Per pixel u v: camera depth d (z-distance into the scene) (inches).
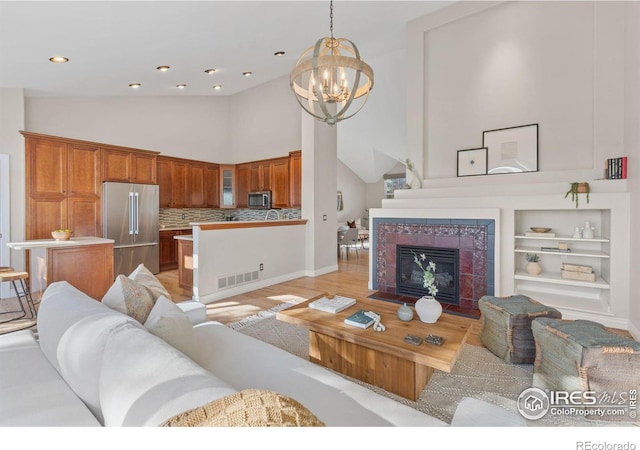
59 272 138.3
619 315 117.0
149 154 221.0
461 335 77.3
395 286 165.5
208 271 157.3
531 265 138.4
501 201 138.2
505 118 147.9
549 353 78.6
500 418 35.9
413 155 172.7
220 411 27.7
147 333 44.1
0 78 154.6
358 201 500.7
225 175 287.3
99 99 215.2
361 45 194.9
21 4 93.0
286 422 27.0
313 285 189.3
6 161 165.6
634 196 111.0
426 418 42.8
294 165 246.1
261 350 65.5
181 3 109.0
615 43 122.3
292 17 140.1
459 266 145.6
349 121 358.6
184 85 210.4
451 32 161.5
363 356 83.5
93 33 117.0
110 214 197.6
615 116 122.6
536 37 139.9
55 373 50.2
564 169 134.3
